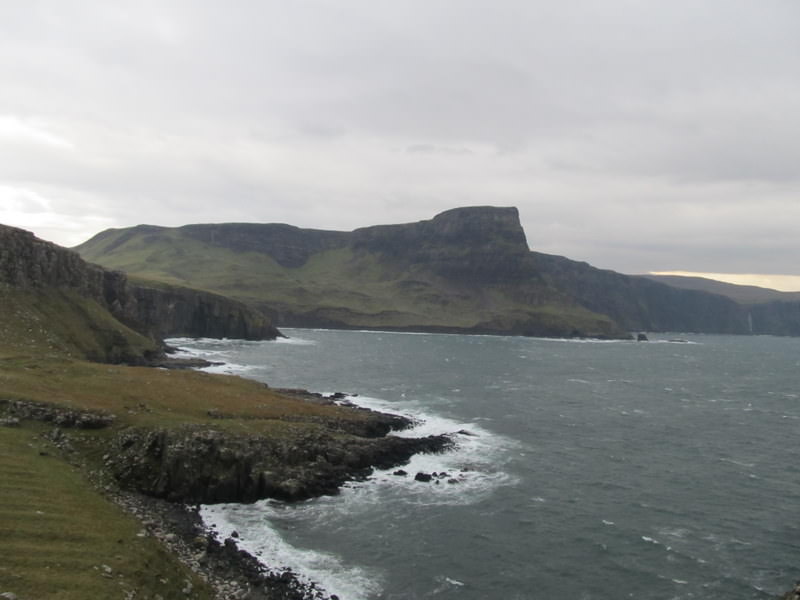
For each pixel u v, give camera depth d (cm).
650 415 9994
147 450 4769
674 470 6512
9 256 10350
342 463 5734
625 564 4134
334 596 3450
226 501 4800
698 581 3906
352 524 4588
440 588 3691
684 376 16988
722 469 6594
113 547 3002
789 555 4316
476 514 4969
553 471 6319
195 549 3703
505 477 6006
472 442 7300
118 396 5906
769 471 6538
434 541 4384
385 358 19088
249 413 6272
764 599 3681
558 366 18612
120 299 15000
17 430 4672
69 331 10144
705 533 4719
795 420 9794
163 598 2723
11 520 3000
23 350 8256
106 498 3997
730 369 19938
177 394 6419
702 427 9000
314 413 6912
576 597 3662
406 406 9706
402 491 5394
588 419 9394
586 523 4884
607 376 16175
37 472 3831
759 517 5084
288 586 3475
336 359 17925
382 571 3853
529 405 10519
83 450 4744
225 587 3253
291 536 4272
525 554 4250
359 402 9794
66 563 2670
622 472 6388
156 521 4003
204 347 19600
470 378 14300
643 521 4956
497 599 3597
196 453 4819
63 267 11794
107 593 2498
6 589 2314
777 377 17425
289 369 14388
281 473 5094
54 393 5556
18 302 9856
